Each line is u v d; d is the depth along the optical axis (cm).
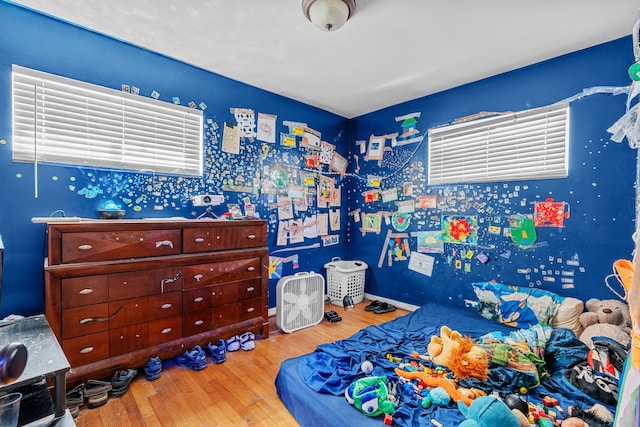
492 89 266
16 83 183
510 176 254
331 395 146
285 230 322
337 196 377
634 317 83
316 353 187
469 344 167
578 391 146
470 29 196
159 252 197
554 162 233
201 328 217
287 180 322
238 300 236
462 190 286
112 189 216
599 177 212
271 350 230
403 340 212
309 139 342
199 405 165
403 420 129
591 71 215
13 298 184
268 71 260
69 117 200
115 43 214
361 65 248
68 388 165
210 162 263
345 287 340
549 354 177
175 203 244
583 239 219
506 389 148
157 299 196
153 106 233
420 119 318
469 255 281
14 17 181
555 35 202
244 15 184
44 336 126
